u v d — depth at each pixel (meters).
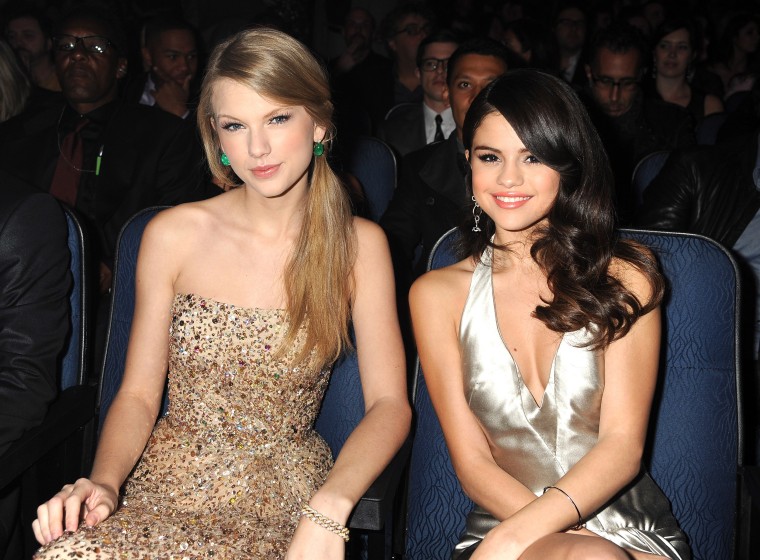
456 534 2.01
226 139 1.84
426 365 1.91
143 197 3.46
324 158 1.97
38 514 1.67
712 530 1.99
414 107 4.41
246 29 1.85
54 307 2.14
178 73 4.16
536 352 1.87
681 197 2.95
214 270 1.99
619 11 7.01
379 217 3.06
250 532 1.82
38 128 3.47
